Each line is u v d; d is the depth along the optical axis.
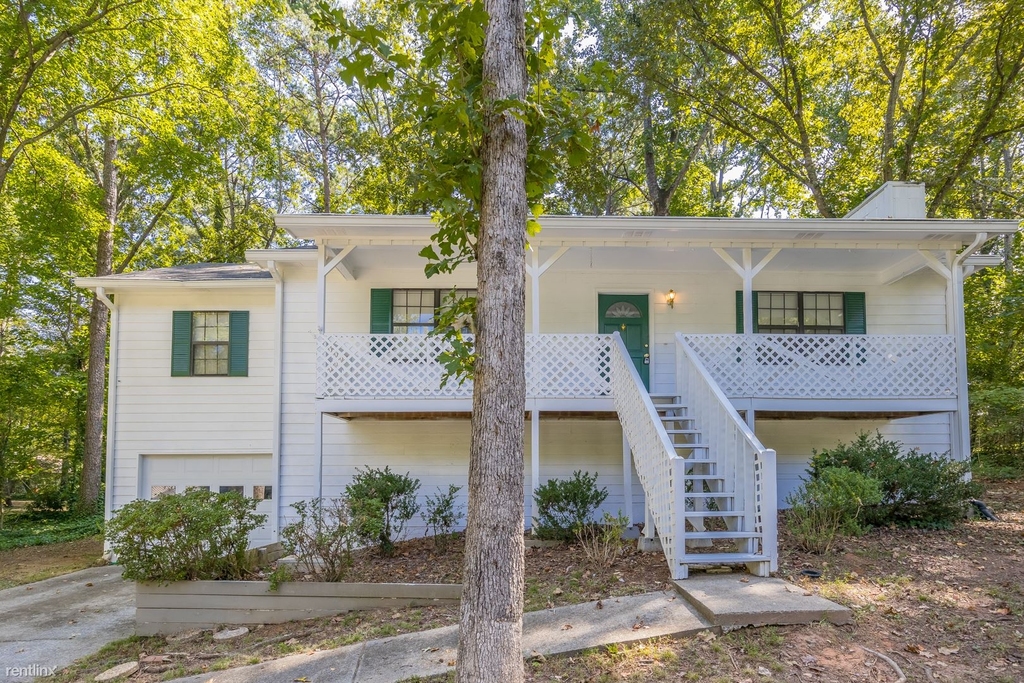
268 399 10.81
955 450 9.35
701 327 10.75
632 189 21.83
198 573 6.66
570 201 18.34
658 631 4.78
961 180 16.25
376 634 5.52
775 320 10.87
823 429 10.63
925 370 9.29
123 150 18.92
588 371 9.16
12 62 12.08
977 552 6.66
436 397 9.11
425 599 6.39
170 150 16.06
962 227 8.71
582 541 7.70
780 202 22.75
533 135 4.15
